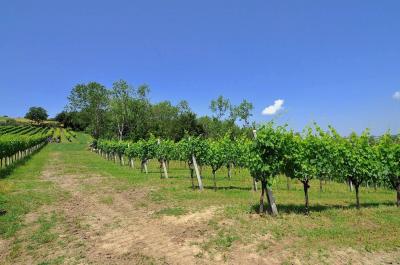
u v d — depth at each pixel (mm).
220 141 24578
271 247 10312
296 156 14297
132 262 9633
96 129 97938
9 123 170000
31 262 9898
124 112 86500
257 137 13961
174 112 111938
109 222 13914
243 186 25078
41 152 66938
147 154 32750
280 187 26547
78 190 22141
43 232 12516
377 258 9617
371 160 16906
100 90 97438
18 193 20312
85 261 9828
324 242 10680
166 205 16594
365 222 12984
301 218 13383
